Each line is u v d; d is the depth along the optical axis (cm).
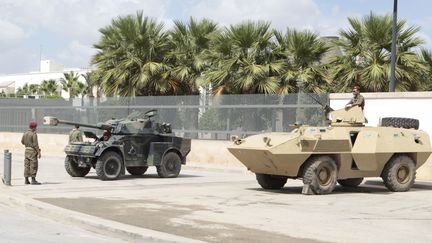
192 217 1112
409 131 1656
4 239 950
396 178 1609
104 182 1816
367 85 2703
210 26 3178
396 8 2127
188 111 2641
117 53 3200
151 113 2305
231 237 913
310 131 1517
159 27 3225
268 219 1093
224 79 2750
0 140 3762
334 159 1550
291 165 1491
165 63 3180
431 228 1011
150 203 1320
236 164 2433
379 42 2728
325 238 910
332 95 2152
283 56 2797
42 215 1210
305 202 1355
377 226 1027
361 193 1561
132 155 1942
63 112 3297
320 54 2814
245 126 2423
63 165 2516
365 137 1575
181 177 2048
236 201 1366
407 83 2694
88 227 1049
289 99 2277
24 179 1855
